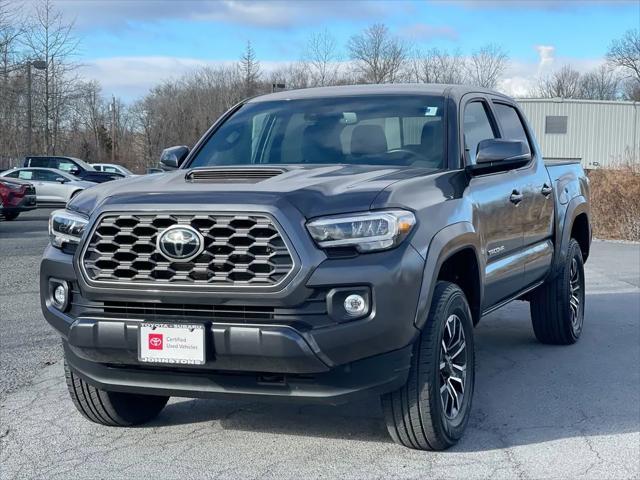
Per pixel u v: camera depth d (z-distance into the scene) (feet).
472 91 19.74
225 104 222.28
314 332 12.64
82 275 13.55
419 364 13.99
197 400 18.45
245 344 12.71
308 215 12.87
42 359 22.09
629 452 14.96
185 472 14.12
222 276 12.82
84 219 14.02
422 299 13.43
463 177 16.49
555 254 22.53
